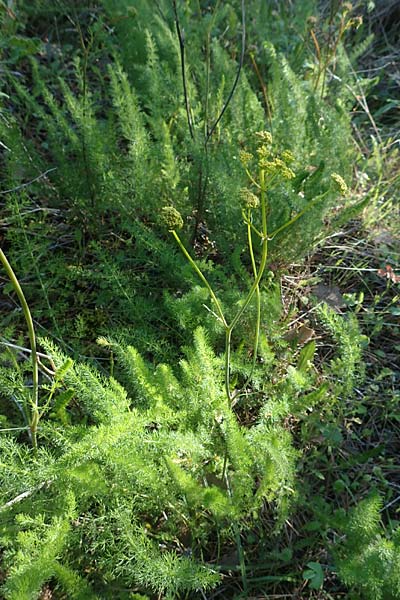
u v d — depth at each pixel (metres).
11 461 1.75
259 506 1.81
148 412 1.81
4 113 3.10
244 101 3.09
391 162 3.46
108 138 2.95
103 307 2.59
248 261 2.75
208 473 1.98
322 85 3.53
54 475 1.68
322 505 1.99
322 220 2.69
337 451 2.21
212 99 3.26
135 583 1.77
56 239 2.87
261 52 3.93
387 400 2.38
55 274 2.68
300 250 2.66
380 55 4.66
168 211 1.66
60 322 2.55
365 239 3.06
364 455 2.10
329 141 2.93
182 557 1.69
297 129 2.96
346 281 2.89
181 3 3.80
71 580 1.56
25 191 2.83
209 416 1.92
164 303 2.34
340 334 2.23
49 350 1.98
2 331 2.43
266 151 1.75
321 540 1.96
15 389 1.98
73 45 4.23
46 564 1.51
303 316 2.69
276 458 1.73
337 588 1.87
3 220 2.76
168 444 1.75
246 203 1.70
